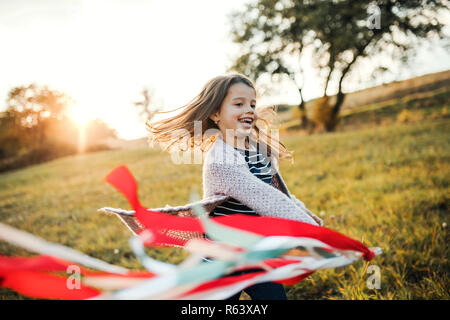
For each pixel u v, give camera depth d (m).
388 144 8.55
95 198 6.97
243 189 1.35
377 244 2.82
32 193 9.36
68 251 0.59
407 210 3.55
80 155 22.41
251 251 0.71
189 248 0.64
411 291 2.27
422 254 2.60
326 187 5.17
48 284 0.56
